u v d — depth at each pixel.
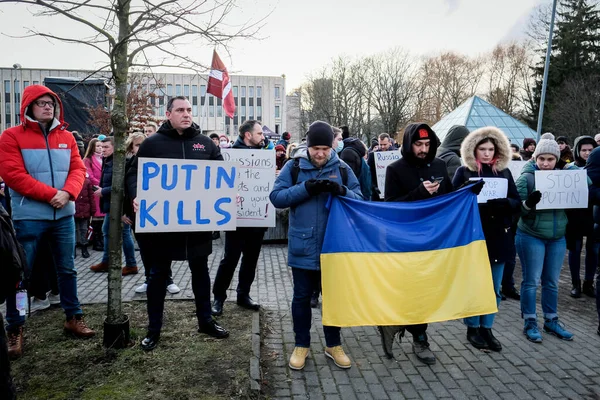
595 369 4.00
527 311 4.66
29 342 4.07
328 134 3.69
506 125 17.69
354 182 4.04
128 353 3.84
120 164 3.83
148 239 3.92
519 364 4.07
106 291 5.88
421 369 3.96
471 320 4.40
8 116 58.78
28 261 4.06
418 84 58.34
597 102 30.41
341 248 3.69
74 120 11.11
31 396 3.20
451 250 3.88
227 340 4.18
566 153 7.81
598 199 5.00
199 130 4.21
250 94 79.44
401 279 3.76
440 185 4.16
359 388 3.63
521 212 4.46
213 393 3.30
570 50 39.31
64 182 4.17
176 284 6.39
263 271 7.18
